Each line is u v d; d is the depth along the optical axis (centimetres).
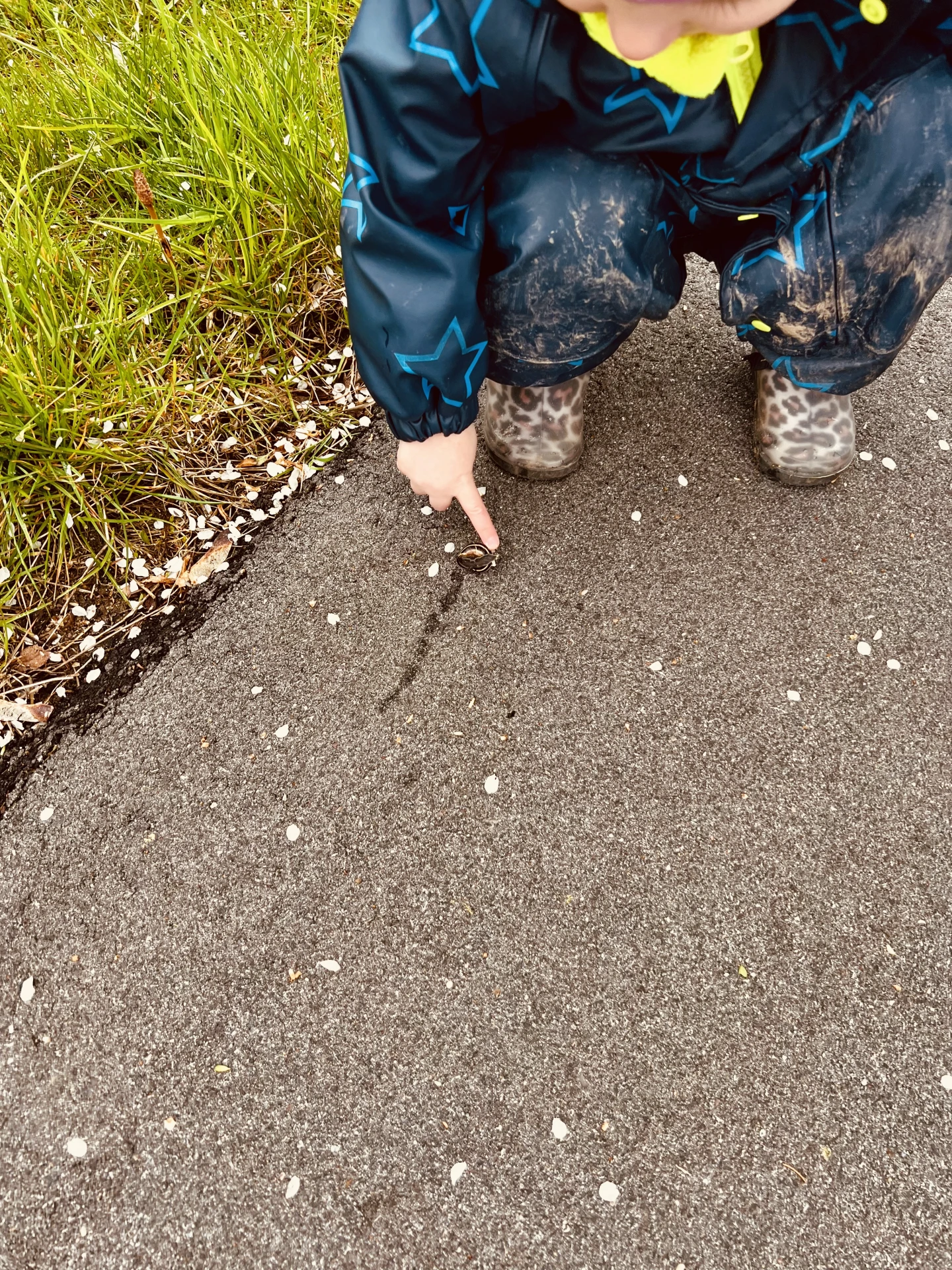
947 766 129
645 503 157
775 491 157
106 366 172
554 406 150
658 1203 102
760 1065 109
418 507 160
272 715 139
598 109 98
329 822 129
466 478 134
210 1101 110
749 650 141
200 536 160
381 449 169
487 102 98
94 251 189
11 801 135
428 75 92
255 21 223
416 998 116
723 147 102
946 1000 112
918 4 85
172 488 166
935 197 105
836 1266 97
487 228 115
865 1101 106
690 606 145
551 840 126
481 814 128
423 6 90
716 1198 102
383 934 120
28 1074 113
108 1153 108
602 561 151
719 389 170
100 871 127
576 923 120
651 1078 109
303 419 175
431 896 122
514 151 111
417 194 101
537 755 133
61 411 157
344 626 147
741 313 123
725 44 82
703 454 162
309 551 157
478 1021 114
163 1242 102
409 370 111
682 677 139
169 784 134
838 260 112
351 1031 114
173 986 118
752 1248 99
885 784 128
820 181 108
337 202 186
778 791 128
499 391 151
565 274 115
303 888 124
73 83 210
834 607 144
